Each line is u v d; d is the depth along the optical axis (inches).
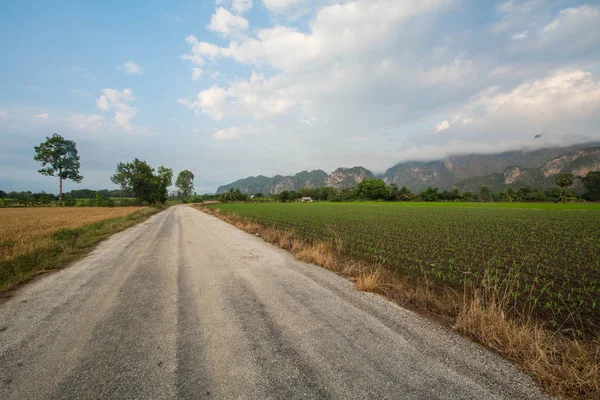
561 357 108.9
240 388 90.0
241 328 133.2
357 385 91.7
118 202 2721.5
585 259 342.3
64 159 2434.8
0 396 85.7
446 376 97.6
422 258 344.8
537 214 1128.8
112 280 219.1
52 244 380.2
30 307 163.0
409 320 144.3
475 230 615.2
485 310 142.6
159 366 102.0
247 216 1051.3
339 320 143.1
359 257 342.3
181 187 4254.4
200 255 318.3
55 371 99.1
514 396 88.0
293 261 288.4
